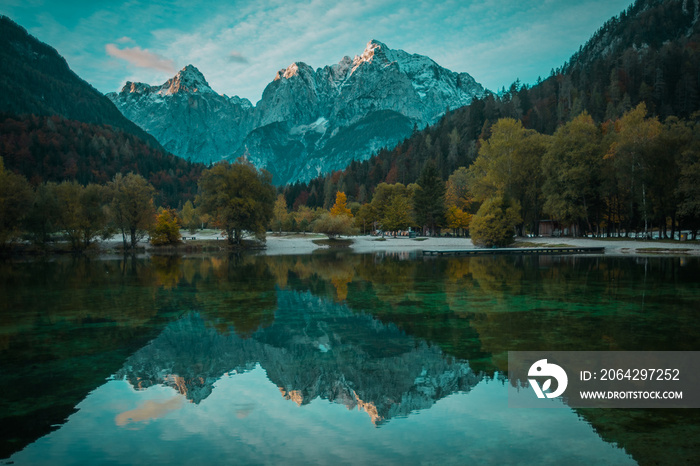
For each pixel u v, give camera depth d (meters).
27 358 13.46
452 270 38.31
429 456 7.45
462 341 14.84
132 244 66.25
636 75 160.62
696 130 54.94
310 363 12.78
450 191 105.12
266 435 8.40
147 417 9.27
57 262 50.44
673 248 49.78
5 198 54.56
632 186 56.75
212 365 12.77
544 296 23.78
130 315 19.73
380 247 78.00
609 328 16.30
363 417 9.19
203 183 69.75
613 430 8.38
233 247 70.88
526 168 68.06
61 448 7.95
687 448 7.59
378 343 14.78
